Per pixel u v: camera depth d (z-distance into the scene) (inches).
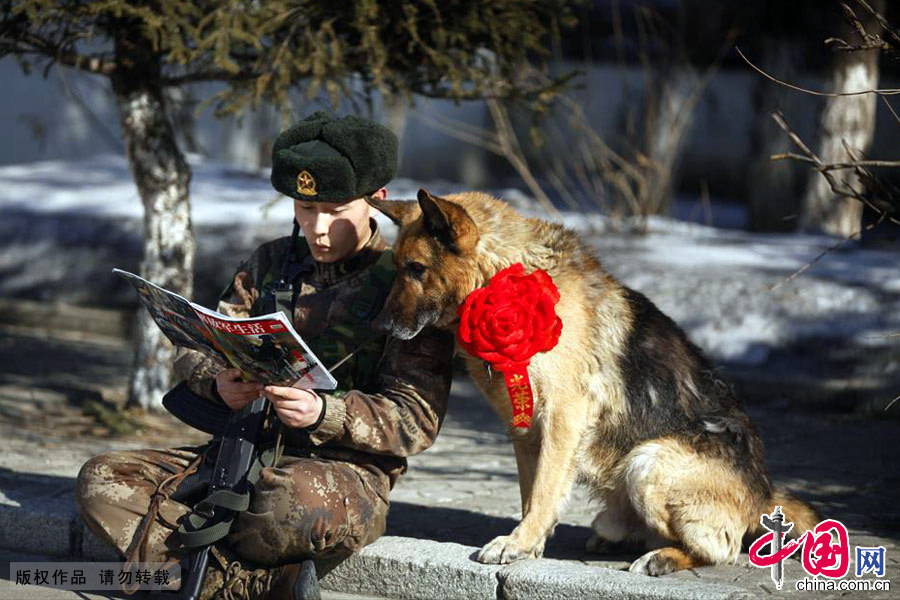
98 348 674.2
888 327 556.7
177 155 467.5
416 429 275.6
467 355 291.3
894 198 315.9
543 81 487.5
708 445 288.4
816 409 540.7
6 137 1164.5
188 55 392.5
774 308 580.1
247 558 268.2
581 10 986.1
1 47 427.8
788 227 835.4
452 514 358.0
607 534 309.0
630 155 896.9
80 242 734.5
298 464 266.8
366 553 293.9
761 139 835.4
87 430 455.5
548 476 283.1
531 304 268.4
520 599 273.3
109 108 1161.4
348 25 414.0
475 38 428.5
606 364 287.3
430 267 272.5
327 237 276.5
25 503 333.4
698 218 1171.3
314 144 273.9
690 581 269.4
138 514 275.4
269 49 418.9
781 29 810.8
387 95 420.2
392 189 815.1
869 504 370.3
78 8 396.8
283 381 251.9
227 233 697.0
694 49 893.8
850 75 737.6
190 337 256.1
